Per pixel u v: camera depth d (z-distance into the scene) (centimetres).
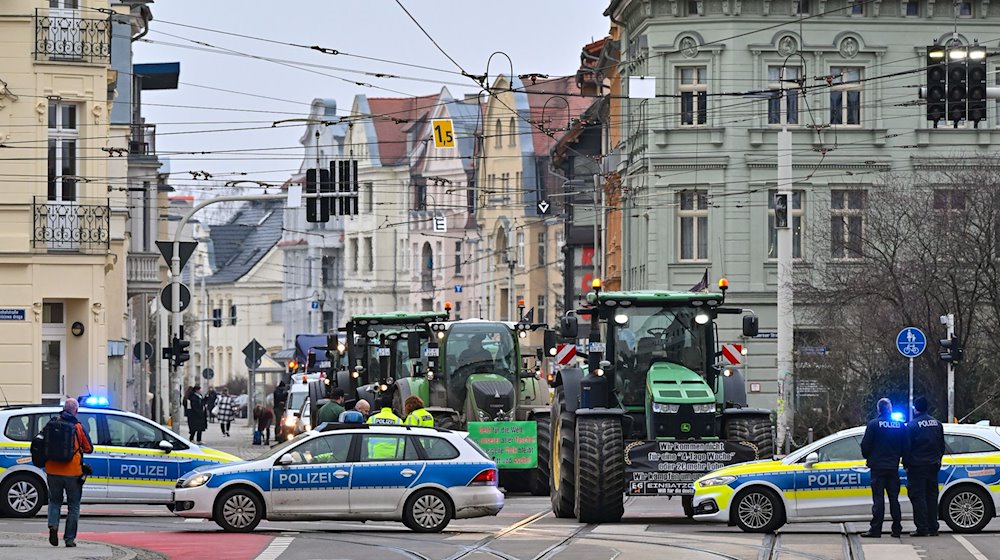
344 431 6588
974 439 6462
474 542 6003
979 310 12262
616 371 7031
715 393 7006
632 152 16538
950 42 8569
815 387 13550
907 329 9706
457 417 9275
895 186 13475
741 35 15838
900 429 6166
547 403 9388
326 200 11600
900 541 5978
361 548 5778
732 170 15888
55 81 10906
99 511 7731
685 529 6531
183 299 11962
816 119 15850
